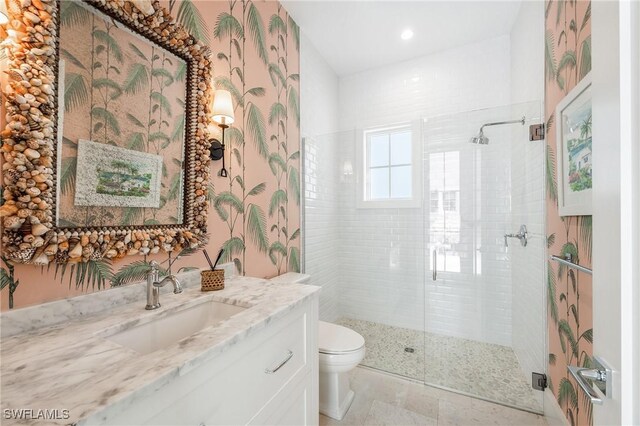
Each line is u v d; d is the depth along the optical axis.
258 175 1.75
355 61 2.69
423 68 2.60
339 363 1.42
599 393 0.49
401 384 1.81
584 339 1.10
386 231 2.51
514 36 2.15
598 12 0.51
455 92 2.47
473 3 1.96
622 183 0.43
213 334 0.72
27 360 0.60
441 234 2.33
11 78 0.74
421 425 1.45
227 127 1.41
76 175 0.88
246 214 1.64
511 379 1.83
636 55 0.41
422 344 2.24
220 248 1.45
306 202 2.30
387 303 2.50
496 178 2.13
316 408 1.18
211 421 0.68
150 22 1.07
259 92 1.76
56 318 0.81
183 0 1.26
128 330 0.84
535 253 1.73
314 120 2.48
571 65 1.24
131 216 1.04
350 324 2.54
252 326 0.78
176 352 0.63
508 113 2.07
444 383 1.81
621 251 0.43
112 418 0.47
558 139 1.31
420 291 2.39
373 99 2.81
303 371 1.08
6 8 0.74
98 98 0.94
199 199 1.28
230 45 1.53
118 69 1.00
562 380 1.34
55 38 0.82
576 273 1.18
